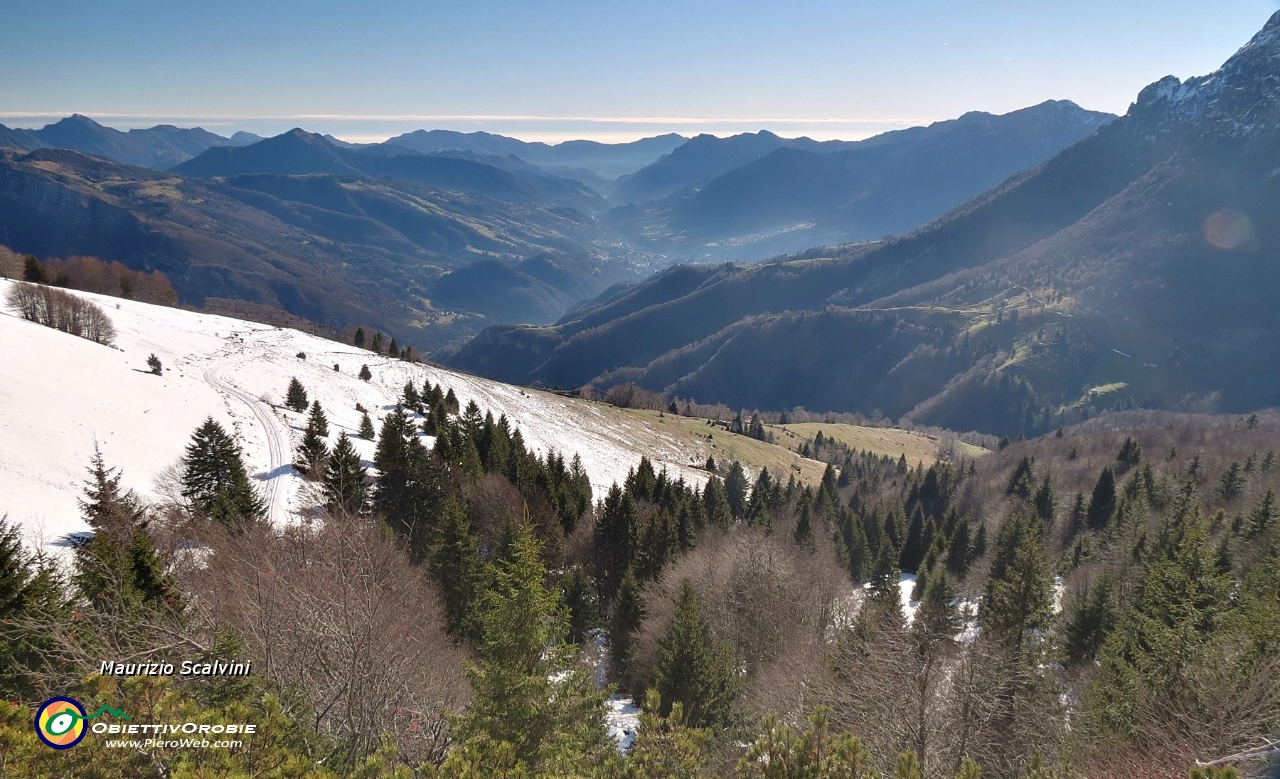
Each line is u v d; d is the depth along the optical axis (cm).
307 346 9788
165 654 1321
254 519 3431
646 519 5647
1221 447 10156
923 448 17938
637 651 3356
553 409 11212
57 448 4100
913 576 6719
